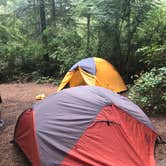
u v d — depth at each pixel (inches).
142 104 317.7
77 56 546.3
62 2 650.8
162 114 309.1
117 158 188.2
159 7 473.1
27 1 669.9
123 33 493.0
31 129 212.7
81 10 524.1
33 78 619.8
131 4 462.3
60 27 625.3
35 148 197.5
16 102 408.5
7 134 275.7
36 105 234.7
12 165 216.4
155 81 313.9
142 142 211.8
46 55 636.1
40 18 654.5
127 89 442.9
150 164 193.8
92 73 414.3
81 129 196.7
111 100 220.8
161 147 229.1
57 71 612.7
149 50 403.2
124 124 210.8
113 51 502.9
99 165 181.5
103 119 204.1
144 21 472.7
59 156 185.2
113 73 438.9
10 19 652.7
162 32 468.4
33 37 666.2
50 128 201.6
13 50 647.1
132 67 495.2
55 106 217.3
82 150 187.2
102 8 468.8
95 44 525.3
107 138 196.5
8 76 645.3
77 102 215.6
